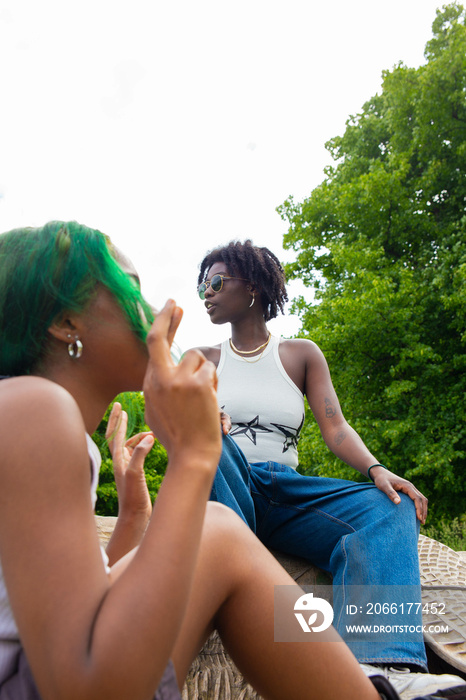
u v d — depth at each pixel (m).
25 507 0.57
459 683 0.99
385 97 11.96
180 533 0.60
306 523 1.68
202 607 0.74
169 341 0.74
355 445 1.82
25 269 0.76
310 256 12.03
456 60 10.03
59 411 0.62
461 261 9.55
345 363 10.45
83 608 0.56
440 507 9.49
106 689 0.53
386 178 10.45
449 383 9.79
